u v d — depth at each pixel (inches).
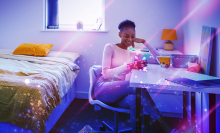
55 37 108.0
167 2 96.1
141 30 100.1
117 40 102.9
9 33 112.7
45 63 79.3
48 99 52.5
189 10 80.5
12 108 47.4
